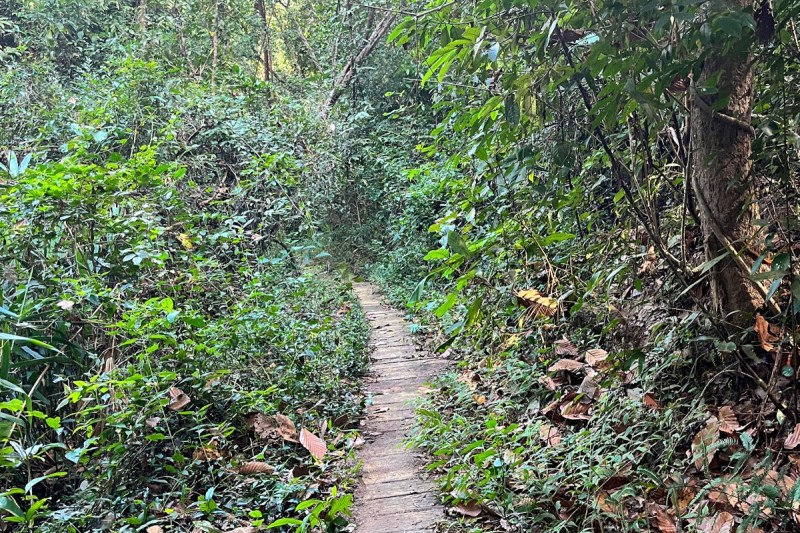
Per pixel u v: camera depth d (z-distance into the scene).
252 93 7.92
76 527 2.77
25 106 6.91
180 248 4.78
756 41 2.28
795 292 2.23
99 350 3.70
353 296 7.72
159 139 5.98
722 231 2.57
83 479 3.16
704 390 2.65
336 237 9.80
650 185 3.27
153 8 10.48
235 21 11.38
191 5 10.41
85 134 5.21
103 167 4.50
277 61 15.56
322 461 3.48
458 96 4.75
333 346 5.36
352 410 4.27
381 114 11.16
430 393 4.56
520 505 2.67
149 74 6.88
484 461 2.96
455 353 5.45
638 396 3.06
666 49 2.21
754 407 2.61
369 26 11.51
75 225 3.78
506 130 2.89
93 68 9.49
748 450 2.21
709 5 2.19
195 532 2.76
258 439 3.66
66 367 3.51
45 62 8.59
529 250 3.98
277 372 4.33
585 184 3.92
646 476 2.51
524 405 3.80
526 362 4.15
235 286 5.09
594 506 2.39
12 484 3.18
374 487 3.26
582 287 3.86
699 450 2.41
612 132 3.48
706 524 2.15
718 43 2.22
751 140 2.56
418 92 10.37
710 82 2.33
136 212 4.11
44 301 3.32
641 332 3.49
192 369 3.71
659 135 3.37
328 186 8.82
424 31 3.07
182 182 5.83
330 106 10.53
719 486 2.25
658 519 2.29
